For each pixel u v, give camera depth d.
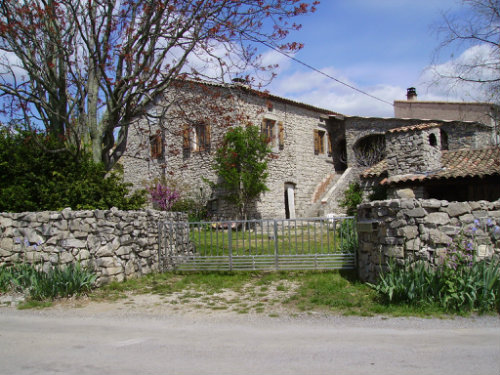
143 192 10.89
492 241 6.05
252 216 17.91
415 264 6.00
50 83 10.41
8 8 9.27
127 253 8.23
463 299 5.30
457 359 3.83
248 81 10.62
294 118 20.86
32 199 9.03
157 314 5.88
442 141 18.97
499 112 10.90
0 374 3.73
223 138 15.80
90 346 4.50
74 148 10.01
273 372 3.64
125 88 10.06
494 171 12.55
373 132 21.11
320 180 22.09
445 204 6.23
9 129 9.86
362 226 6.97
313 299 6.24
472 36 9.98
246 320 5.46
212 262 8.66
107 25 9.89
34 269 7.13
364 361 3.85
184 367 3.80
